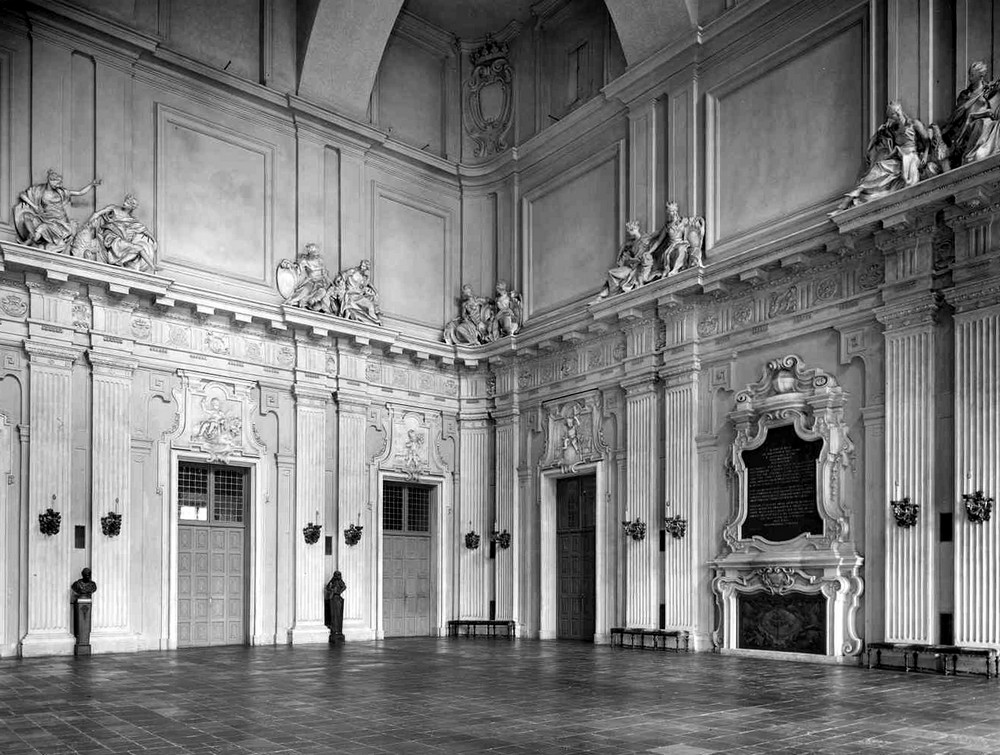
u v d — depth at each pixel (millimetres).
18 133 15578
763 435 14992
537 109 20953
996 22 12586
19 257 14805
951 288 12508
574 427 18797
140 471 16297
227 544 17547
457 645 17047
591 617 18203
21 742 7109
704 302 16266
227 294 17766
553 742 7066
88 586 15062
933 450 12609
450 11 21250
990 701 9289
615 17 17797
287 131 19172
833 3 14695
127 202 16531
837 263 14219
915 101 13305
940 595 12391
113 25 16469
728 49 16406
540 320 19922
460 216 21797
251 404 17844
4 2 15453
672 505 16344
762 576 14672
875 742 7059
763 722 7984
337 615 18000
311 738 7246
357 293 19234
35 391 15172
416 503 20594
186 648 16359
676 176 17094
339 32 19031
